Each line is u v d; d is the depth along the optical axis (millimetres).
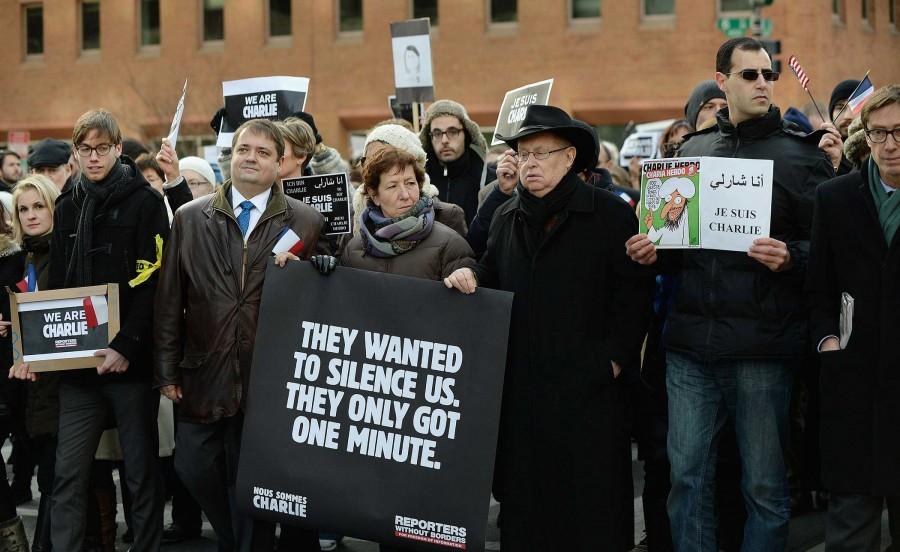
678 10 25734
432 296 5016
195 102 29984
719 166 4809
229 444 5422
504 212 5195
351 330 5090
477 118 27438
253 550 5305
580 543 4887
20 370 5730
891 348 4406
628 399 5105
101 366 5613
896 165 4344
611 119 26516
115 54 31219
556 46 26688
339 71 28719
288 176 6410
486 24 27422
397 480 4992
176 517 6812
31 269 6238
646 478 5773
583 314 4941
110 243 5762
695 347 5031
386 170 5227
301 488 5066
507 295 4941
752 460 5031
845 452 4469
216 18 30203
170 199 6246
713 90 6836
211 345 5363
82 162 5793
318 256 5164
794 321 4965
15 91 32656
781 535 5043
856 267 4500
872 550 4531
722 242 4816
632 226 5035
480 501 4898
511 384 5016
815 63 24656
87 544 6371
